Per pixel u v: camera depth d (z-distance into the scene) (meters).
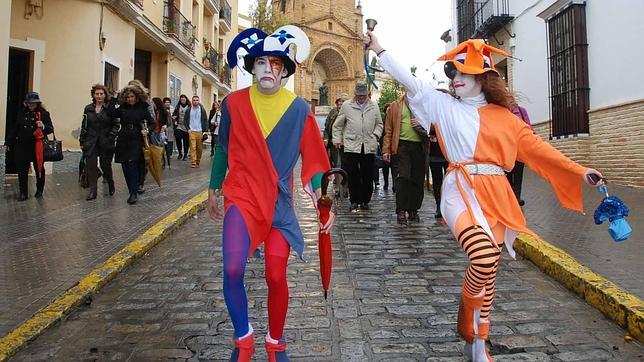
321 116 17.84
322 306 4.19
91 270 4.84
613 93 10.57
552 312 4.02
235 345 2.77
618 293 3.91
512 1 15.26
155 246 6.04
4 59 9.68
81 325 3.79
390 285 4.75
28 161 8.47
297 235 2.96
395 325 3.80
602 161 10.88
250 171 2.90
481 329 3.07
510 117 3.18
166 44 19.97
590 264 4.78
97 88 8.70
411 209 7.64
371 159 8.70
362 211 8.78
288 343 3.48
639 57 9.74
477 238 2.92
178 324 3.82
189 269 5.20
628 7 9.99
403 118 7.45
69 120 13.20
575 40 11.52
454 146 3.16
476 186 3.06
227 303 2.75
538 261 5.20
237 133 2.95
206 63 26.73
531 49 14.18
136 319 3.91
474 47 3.15
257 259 5.50
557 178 3.15
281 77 3.00
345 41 53.62
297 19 51.22
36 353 3.33
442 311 4.08
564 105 12.12
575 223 6.71
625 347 3.39
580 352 3.32
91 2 13.64
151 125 8.45
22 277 4.60
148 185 10.45
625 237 2.91
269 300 2.89
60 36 13.13
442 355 3.30
